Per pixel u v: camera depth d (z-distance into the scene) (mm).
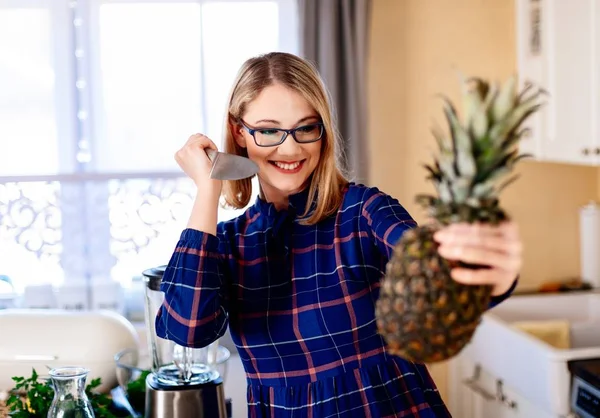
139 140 3236
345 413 1400
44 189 3189
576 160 2646
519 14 3004
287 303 1442
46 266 3205
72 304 3211
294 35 3238
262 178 1459
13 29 3156
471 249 876
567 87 2688
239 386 2783
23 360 2225
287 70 1405
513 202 3303
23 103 3184
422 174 3299
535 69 2908
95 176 3201
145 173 3225
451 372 3137
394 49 3268
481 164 882
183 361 1722
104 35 3191
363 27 3119
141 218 3236
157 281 1670
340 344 1418
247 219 1526
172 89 3229
